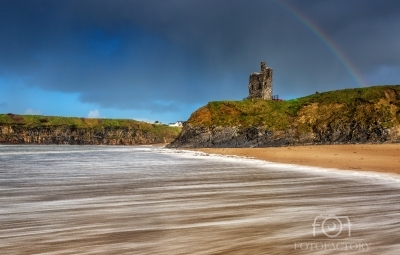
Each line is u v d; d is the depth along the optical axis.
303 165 31.31
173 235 9.48
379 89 96.81
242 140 95.75
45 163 36.41
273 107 108.69
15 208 12.95
